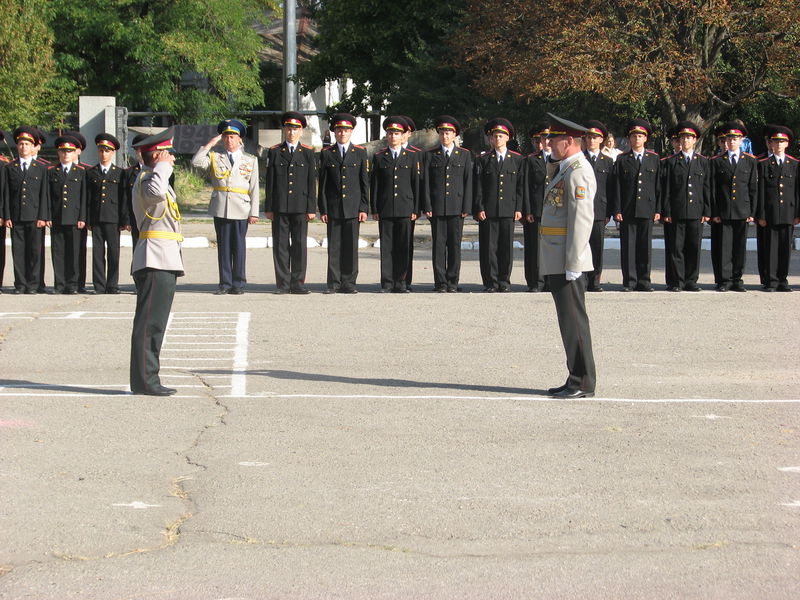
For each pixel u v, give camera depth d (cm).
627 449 757
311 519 607
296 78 3822
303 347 1154
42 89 3319
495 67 3011
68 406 875
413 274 1888
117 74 4559
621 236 1630
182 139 4653
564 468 709
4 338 1195
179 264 929
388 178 1598
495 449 755
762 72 2888
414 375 1012
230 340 1195
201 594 505
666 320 1329
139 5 4512
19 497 640
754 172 1597
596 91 2828
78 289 1627
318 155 1720
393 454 741
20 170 1591
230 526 596
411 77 3362
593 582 522
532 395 929
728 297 1542
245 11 4834
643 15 2864
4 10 3189
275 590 510
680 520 610
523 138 3216
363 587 514
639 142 1612
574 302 920
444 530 591
